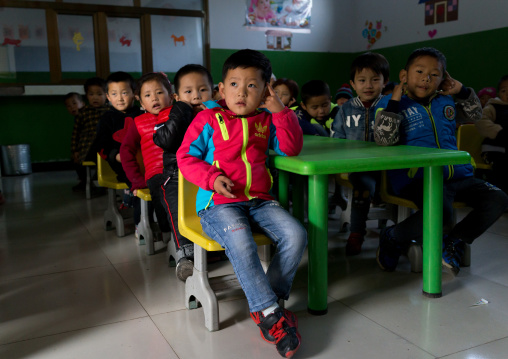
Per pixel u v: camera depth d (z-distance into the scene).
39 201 3.38
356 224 1.99
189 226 1.37
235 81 1.31
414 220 1.63
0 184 4.26
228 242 1.22
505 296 1.53
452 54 4.82
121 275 1.81
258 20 5.83
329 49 6.25
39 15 4.85
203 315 1.44
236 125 1.33
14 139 5.02
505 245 2.08
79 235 2.43
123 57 5.22
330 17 6.18
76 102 4.44
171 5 5.33
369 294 1.57
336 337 1.27
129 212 2.64
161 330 1.34
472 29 4.57
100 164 2.43
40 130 5.11
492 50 4.39
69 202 3.33
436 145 1.76
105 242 2.28
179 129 1.64
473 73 4.61
